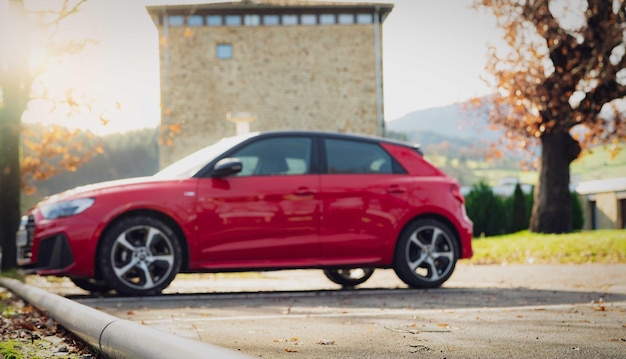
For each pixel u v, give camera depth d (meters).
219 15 28.89
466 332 3.84
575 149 18.53
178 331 4.04
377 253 7.11
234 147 6.95
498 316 4.61
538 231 18.78
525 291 6.65
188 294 6.78
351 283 8.27
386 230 7.12
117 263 6.50
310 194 6.94
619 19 16.31
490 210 24.25
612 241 13.89
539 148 19.08
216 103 28.78
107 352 2.82
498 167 106.62
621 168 74.00
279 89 29.02
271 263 6.81
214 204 6.70
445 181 7.47
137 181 6.74
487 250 15.50
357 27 29.27
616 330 3.84
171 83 28.64
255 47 28.98
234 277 11.02
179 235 6.68
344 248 7.00
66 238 6.40
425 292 6.70
